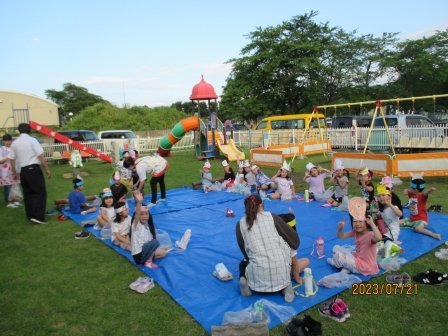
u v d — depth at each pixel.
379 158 10.39
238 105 31.98
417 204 6.25
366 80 32.28
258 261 4.16
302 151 17.56
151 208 8.93
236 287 4.51
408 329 3.51
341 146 19.62
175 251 5.89
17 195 10.00
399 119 17.55
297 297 4.16
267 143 21.72
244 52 33.03
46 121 42.25
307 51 30.95
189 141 26.69
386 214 5.52
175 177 13.84
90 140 22.80
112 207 7.19
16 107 40.09
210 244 6.16
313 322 3.43
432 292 4.20
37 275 5.21
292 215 4.67
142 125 41.97
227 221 7.57
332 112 32.53
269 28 32.41
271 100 32.41
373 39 32.28
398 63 30.12
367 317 3.75
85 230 7.31
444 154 9.91
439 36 30.86
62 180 14.23
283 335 3.51
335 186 8.39
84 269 5.38
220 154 19.73
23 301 4.46
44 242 6.70
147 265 5.27
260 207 4.36
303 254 5.46
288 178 9.43
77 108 73.06
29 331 3.80
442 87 31.14
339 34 32.22
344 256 4.80
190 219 7.84
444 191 9.16
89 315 4.07
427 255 5.27
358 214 4.65
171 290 4.52
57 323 3.94
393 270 4.79
